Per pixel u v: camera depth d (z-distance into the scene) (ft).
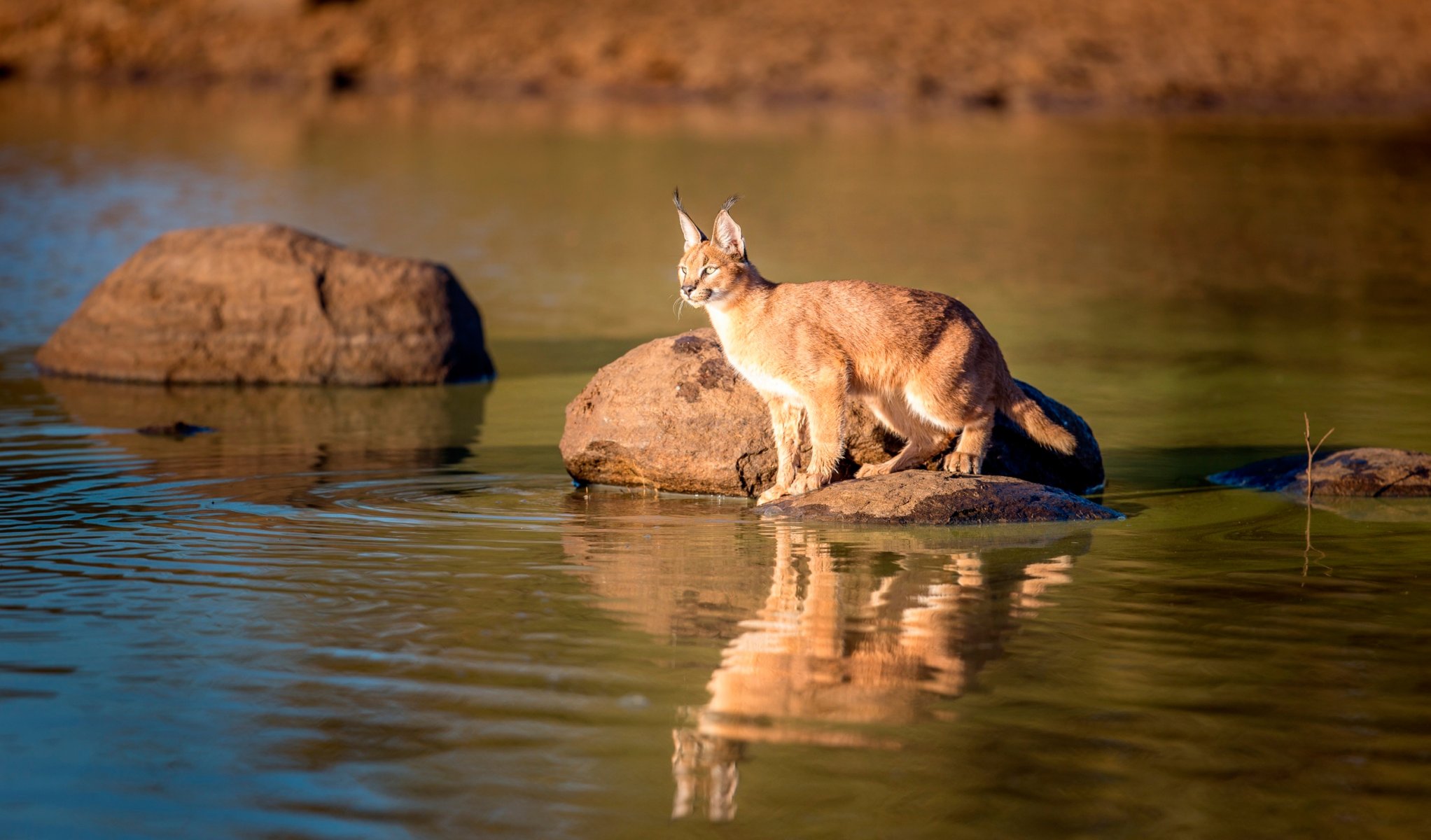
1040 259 287.48
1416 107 577.84
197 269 187.42
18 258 270.87
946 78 592.19
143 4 655.35
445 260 285.23
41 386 179.73
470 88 598.75
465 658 83.41
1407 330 219.82
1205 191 381.40
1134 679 80.64
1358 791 67.51
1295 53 622.95
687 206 355.97
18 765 69.51
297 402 172.65
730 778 68.49
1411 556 105.60
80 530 111.04
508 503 122.42
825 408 117.60
